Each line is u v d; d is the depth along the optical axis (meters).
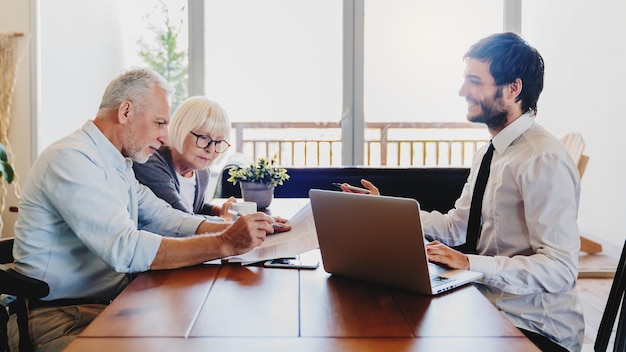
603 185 4.35
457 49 4.57
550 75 4.42
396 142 4.67
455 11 4.54
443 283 1.22
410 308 1.09
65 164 1.43
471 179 1.94
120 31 4.53
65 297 1.53
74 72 4.49
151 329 0.97
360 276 1.27
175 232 1.79
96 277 1.57
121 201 1.47
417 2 4.54
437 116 4.64
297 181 3.33
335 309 1.08
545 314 1.54
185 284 1.24
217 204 2.57
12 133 4.28
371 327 0.99
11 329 1.47
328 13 4.55
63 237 1.52
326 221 1.28
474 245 1.71
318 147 4.68
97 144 1.56
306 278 1.30
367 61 4.59
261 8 4.55
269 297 1.16
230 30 4.56
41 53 4.34
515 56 1.59
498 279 1.40
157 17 4.53
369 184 1.92
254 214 1.44
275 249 1.51
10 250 1.64
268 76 4.61
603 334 1.35
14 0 4.22
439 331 0.97
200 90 4.55
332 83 4.62
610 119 4.25
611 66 4.25
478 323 1.01
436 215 1.98
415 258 1.15
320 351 0.88
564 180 1.48
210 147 2.22
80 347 0.89
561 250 1.45
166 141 1.65
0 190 4.19
